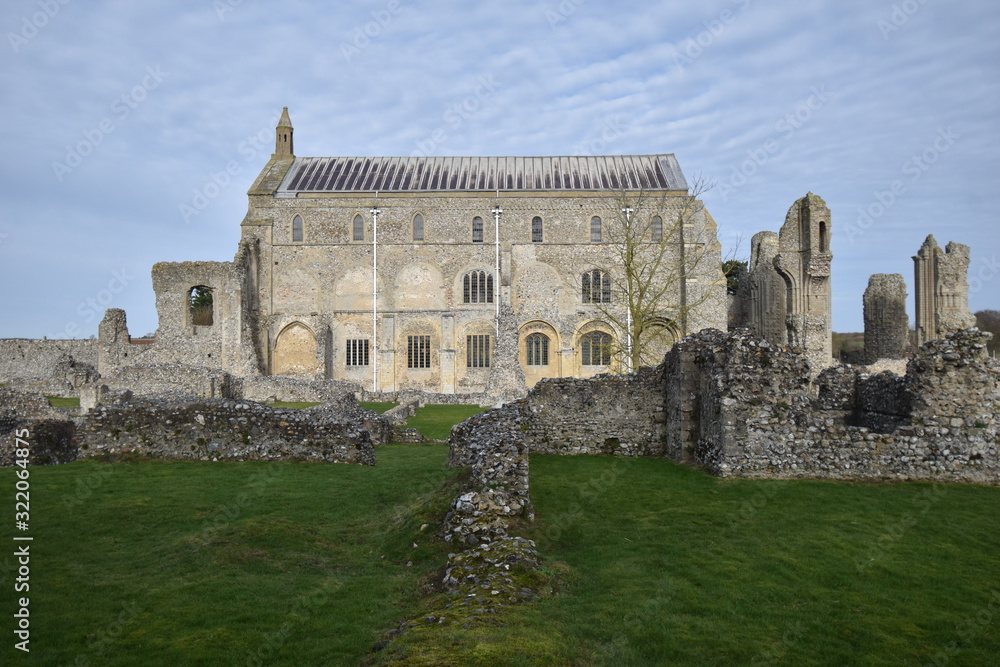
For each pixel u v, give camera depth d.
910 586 10.38
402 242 68.88
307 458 19.67
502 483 13.64
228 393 47.84
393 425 29.34
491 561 10.13
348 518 14.35
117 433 19.47
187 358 63.22
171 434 19.50
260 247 68.31
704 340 19.56
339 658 7.96
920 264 50.28
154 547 11.88
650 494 15.57
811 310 45.56
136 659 7.86
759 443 16.95
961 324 48.53
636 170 73.38
